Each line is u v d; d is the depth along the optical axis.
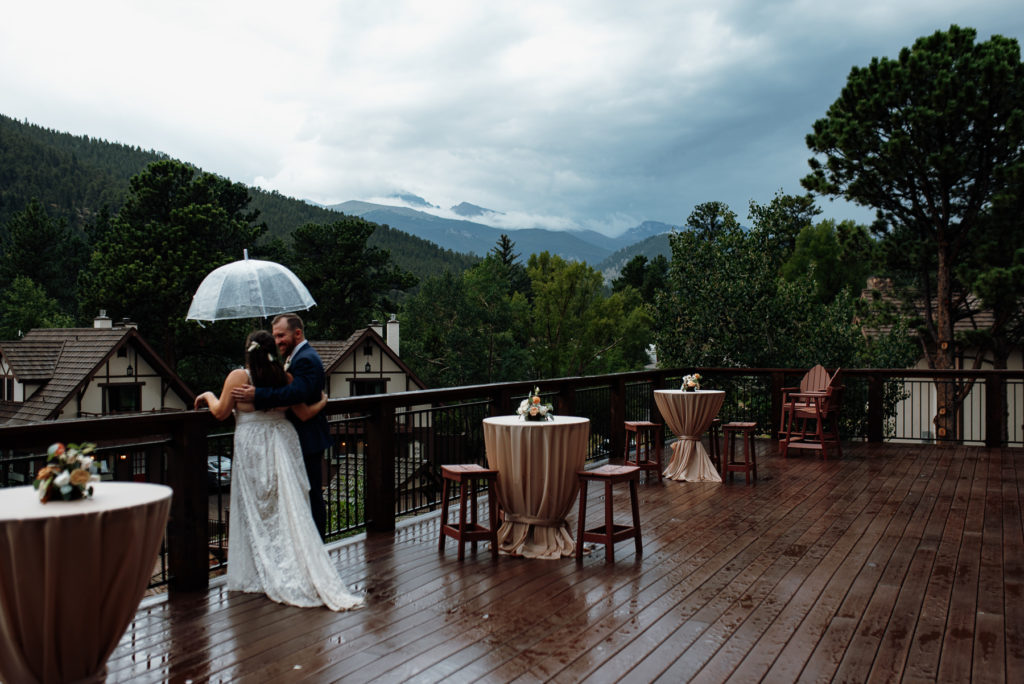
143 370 24.86
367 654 3.49
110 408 24.17
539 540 5.39
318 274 42.41
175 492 4.41
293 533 4.29
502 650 3.54
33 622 2.58
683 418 8.42
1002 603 4.26
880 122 15.88
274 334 4.56
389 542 5.71
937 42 15.61
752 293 18.02
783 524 6.32
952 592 4.47
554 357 35.59
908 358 18.30
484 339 34.59
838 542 5.70
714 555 5.34
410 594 4.43
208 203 39.69
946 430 16.86
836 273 31.58
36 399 24.12
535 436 5.24
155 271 35.00
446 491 5.55
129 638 3.68
